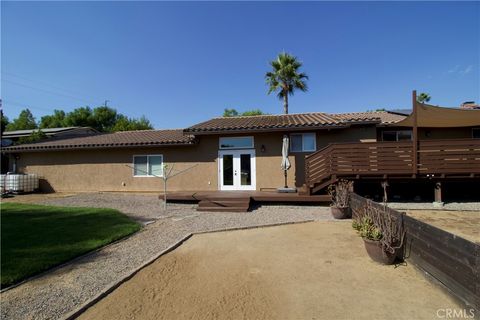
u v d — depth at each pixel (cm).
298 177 1472
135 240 725
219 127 1456
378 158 1147
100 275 507
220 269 538
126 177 1742
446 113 1225
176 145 1619
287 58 2677
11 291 447
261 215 1027
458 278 392
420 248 497
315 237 735
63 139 2088
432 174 1125
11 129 4759
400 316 364
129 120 4747
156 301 419
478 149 1084
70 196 1605
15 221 912
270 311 384
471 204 1134
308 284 463
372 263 547
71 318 375
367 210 721
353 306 391
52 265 542
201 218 988
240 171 1551
